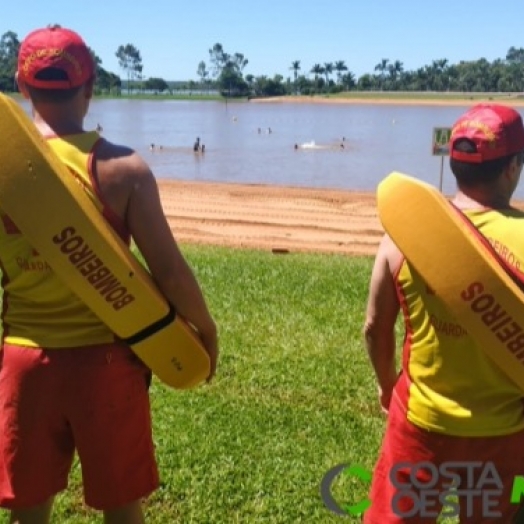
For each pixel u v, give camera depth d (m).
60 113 2.64
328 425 4.86
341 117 87.06
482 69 168.88
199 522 3.80
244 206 19.92
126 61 185.50
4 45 132.50
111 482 2.73
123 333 2.59
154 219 2.63
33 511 2.80
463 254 2.33
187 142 50.22
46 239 2.45
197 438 4.64
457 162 2.50
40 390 2.67
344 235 16.22
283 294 7.85
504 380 2.51
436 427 2.56
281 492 4.05
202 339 2.82
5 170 2.42
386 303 2.68
